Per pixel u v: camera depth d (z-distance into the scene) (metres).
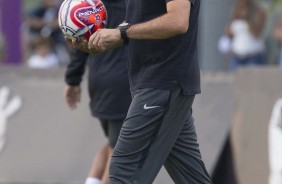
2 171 23.78
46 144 23.75
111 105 17.05
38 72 24.83
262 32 31.77
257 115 21.36
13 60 36.28
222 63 34.91
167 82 13.24
